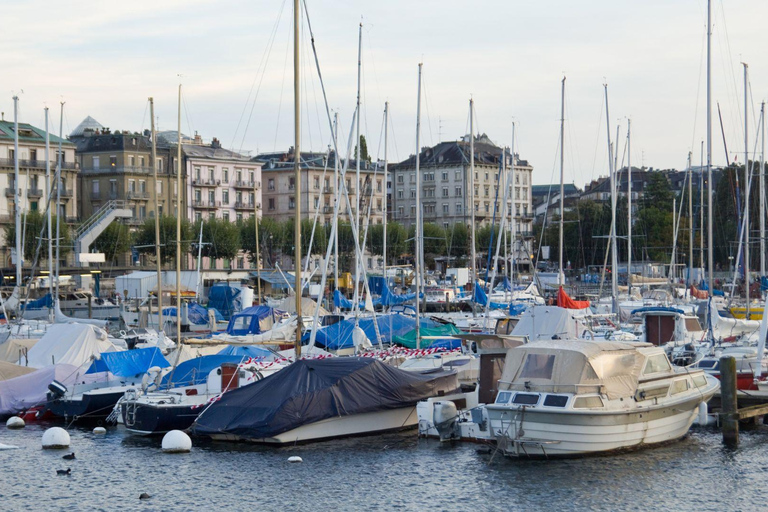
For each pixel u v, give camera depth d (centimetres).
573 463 3388
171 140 16900
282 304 7519
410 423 3981
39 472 3378
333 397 3756
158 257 5866
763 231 7362
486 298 7188
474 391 4100
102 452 3662
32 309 7925
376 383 3872
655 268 11150
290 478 3266
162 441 3722
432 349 4712
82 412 4222
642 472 3288
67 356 4941
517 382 3484
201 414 3806
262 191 18412
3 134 13875
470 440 3728
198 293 8994
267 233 14500
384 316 5938
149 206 15975
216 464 3453
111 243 13125
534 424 3356
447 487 3148
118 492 3125
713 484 3164
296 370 3812
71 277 10700
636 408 3472
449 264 16050
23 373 4516
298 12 4259
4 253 13575
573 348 3453
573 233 15275
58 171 7469
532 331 5034
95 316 8262
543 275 12400
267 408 3691
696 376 3853
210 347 4878
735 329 5531
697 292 8512
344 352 5441
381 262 14862
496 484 3167
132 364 4550
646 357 3622
